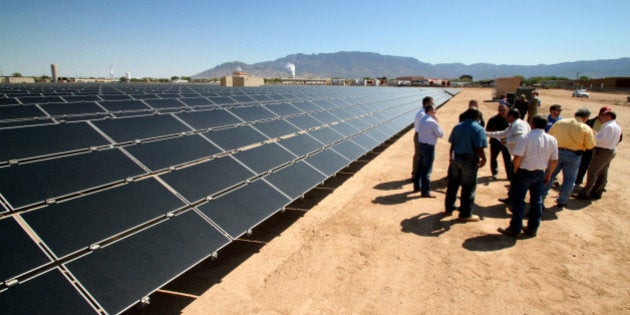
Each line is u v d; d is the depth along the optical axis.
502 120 10.29
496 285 5.29
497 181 10.58
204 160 6.68
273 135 9.75
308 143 10.24
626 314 4.66
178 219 4.96
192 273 5.59
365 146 12.74
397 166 12.55
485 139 7.14
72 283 3.44
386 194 9.44
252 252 6.29
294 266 5.81
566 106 37.38
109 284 3.65
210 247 4.83
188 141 7.12
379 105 24.14
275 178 7.41
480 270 5.70
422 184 9.10
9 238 3.46
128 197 4.80
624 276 5.57
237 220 5.62
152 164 5.77
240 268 5.75
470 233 7.05
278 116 12.16
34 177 4.32
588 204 8.78
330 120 14.23
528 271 5.69
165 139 6.78
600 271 5.71
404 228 7.26
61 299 3.28
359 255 6.17
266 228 7.30
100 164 5.16
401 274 5.57
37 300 3.16
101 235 4.05
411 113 26.19
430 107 8.76
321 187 10.10
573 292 5.14
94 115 8.95
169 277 4.11
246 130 9.23
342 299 4.94
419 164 9.24
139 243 4.27
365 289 5.18
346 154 10.94
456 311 4.70
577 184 10.23
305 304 4.84
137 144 6.18
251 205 6.15
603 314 4.66
